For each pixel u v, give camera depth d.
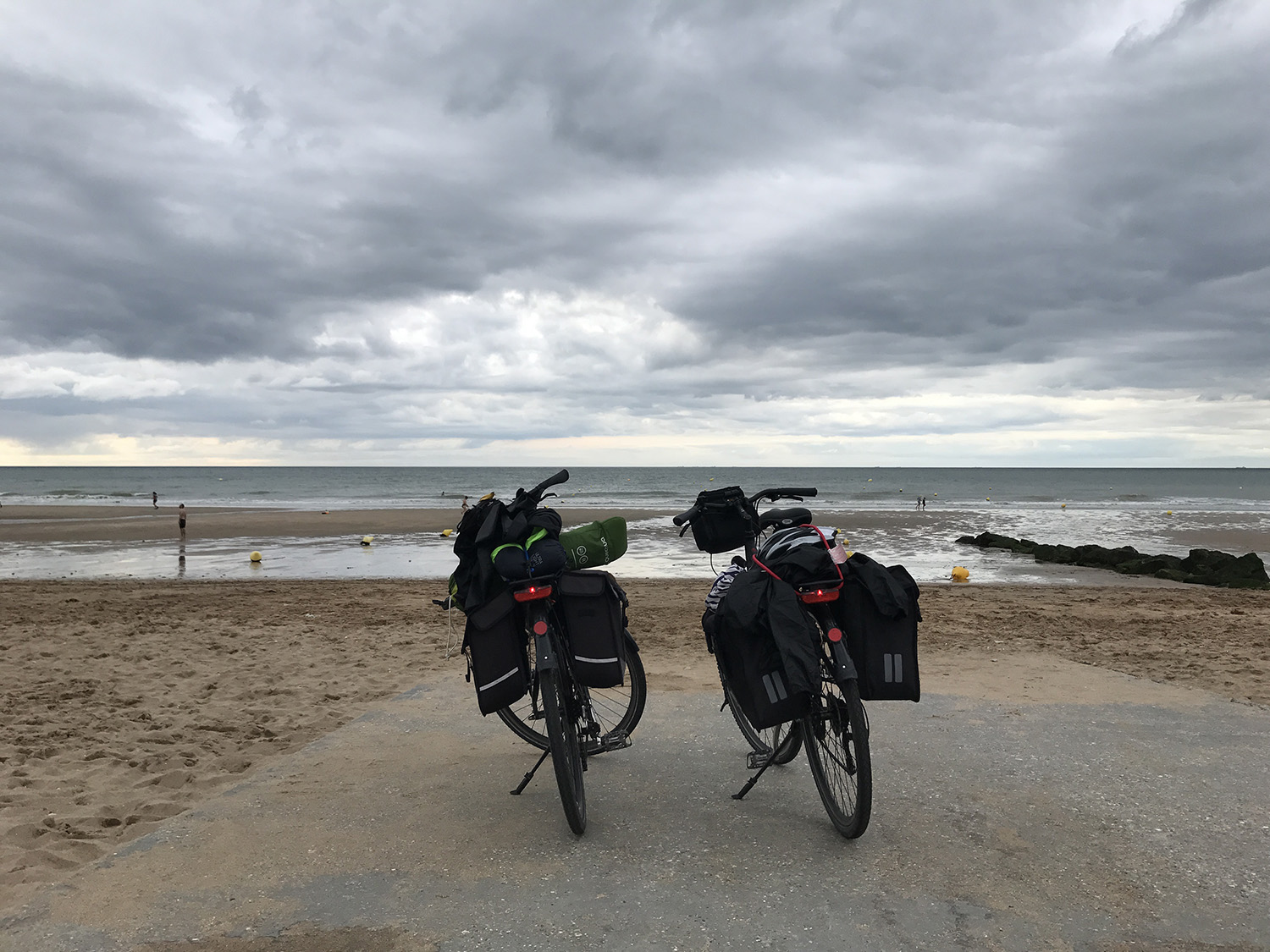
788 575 3.42
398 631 9.17
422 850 3.30
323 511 45.22
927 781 3.96
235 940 2.62
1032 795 3.79
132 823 3.82
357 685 6.57
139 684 6.72
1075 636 8.74
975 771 4.09
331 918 2.75
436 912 2.79
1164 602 12.06
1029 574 17.88
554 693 3.44
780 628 3.23
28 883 3.12
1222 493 79.12
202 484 106.75
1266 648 7.99
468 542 3.80
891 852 3.21
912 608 3.43
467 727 5.06
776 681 3.29
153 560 20.44
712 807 3.74
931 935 2.61
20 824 3.75
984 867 3.08
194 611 10.87
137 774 4.50
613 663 3.66
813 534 3.50
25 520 37.00
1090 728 4.77
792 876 3.03
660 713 5.27
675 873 3.06
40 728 5.44
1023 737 4.62
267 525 33.91
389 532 30.25
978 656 7.20
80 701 6.19
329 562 20.05
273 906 2.83
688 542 24.38
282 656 7.78
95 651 8.04
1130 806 3.64
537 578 3.63
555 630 3.77
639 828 3.51
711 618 3.71
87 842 3.54
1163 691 5.69
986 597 12.57
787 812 3.67
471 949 2.55
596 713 5.13
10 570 18.33
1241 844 3.26
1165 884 2.93
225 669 7.25
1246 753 4.33
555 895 2.90
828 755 3.53
